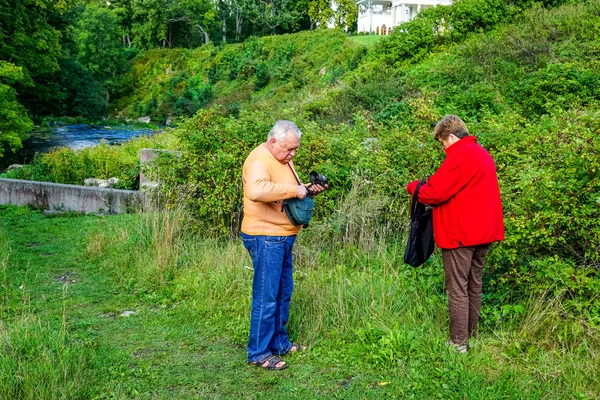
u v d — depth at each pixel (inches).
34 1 1191.6
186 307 192.4
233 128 282.2
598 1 749.9
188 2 2913.4
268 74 1777.8
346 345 157.3
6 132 938.1
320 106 695.7
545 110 487.5
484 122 283.6
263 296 146.5
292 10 2906.0
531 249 174.6
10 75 971.3
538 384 130.0
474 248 145.6
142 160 462.9
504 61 652.1
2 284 219.0
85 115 1860.2
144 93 2337.6
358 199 243.0
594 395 125.8
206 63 2210.9
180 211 265.0
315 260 222.8
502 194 186.2
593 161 163.6
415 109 390.9
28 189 419.8
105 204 404.5
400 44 893.2
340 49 1649.9
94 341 163.9
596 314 150.7
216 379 141.9
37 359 138.6
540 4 848.3
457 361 140.2
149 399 131.8
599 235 156.9
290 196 140.2
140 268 231.8
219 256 231.3
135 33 3009.4
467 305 147.5
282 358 153.1
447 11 893.2
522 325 155.5
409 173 250.4
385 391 133.0
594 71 522.0
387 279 191.0
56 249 284.2
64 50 1860.2
